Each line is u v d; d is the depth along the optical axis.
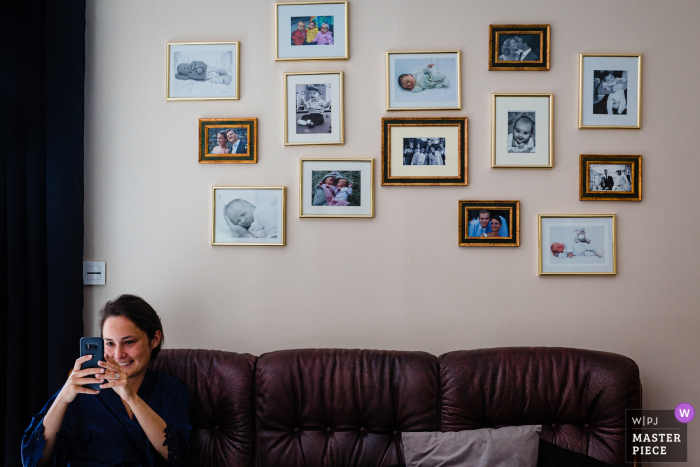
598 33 1.93
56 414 1.44
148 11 1.97
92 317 1.96
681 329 1.91
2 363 1.77
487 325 1.92
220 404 1.66
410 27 1.95
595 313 1.92
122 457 1.50
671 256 1.92
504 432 1.53
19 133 1.80
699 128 1.92
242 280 1.95
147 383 1.59
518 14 1.94
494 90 1.94
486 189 1.93
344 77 1.95
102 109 1.96
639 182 1.91
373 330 1.93
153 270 1.96
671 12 1.93
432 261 1.93
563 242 1.92
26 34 1.85
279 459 1.62
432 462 1.49
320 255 1.94
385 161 1.93
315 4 1.95
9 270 1.77
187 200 1.96
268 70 1.96
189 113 1.96
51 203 1.86
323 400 1.65
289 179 1.95
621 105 1.93
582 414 1.63
